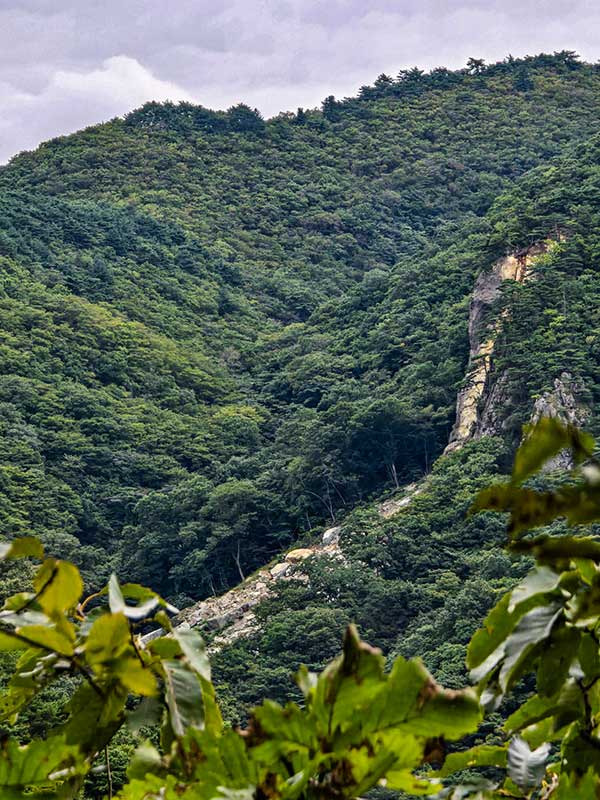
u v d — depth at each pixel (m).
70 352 105.38
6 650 1.89
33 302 112.56
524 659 1.93
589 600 1.85
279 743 1.58
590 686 1.95
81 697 1.94
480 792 2.03
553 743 2.39
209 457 90.69
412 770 1.62
